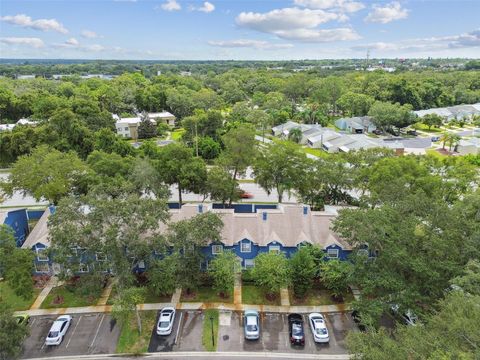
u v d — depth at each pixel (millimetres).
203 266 40406
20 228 47375
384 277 31531
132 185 44125
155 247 34969
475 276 25203
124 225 34625
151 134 110188
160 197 51531
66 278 34219
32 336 32375
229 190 52094
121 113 133000
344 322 34094
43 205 61500
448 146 98500
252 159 56062
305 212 42406
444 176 50500
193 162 54219
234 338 32156
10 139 72250
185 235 35406
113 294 37906
